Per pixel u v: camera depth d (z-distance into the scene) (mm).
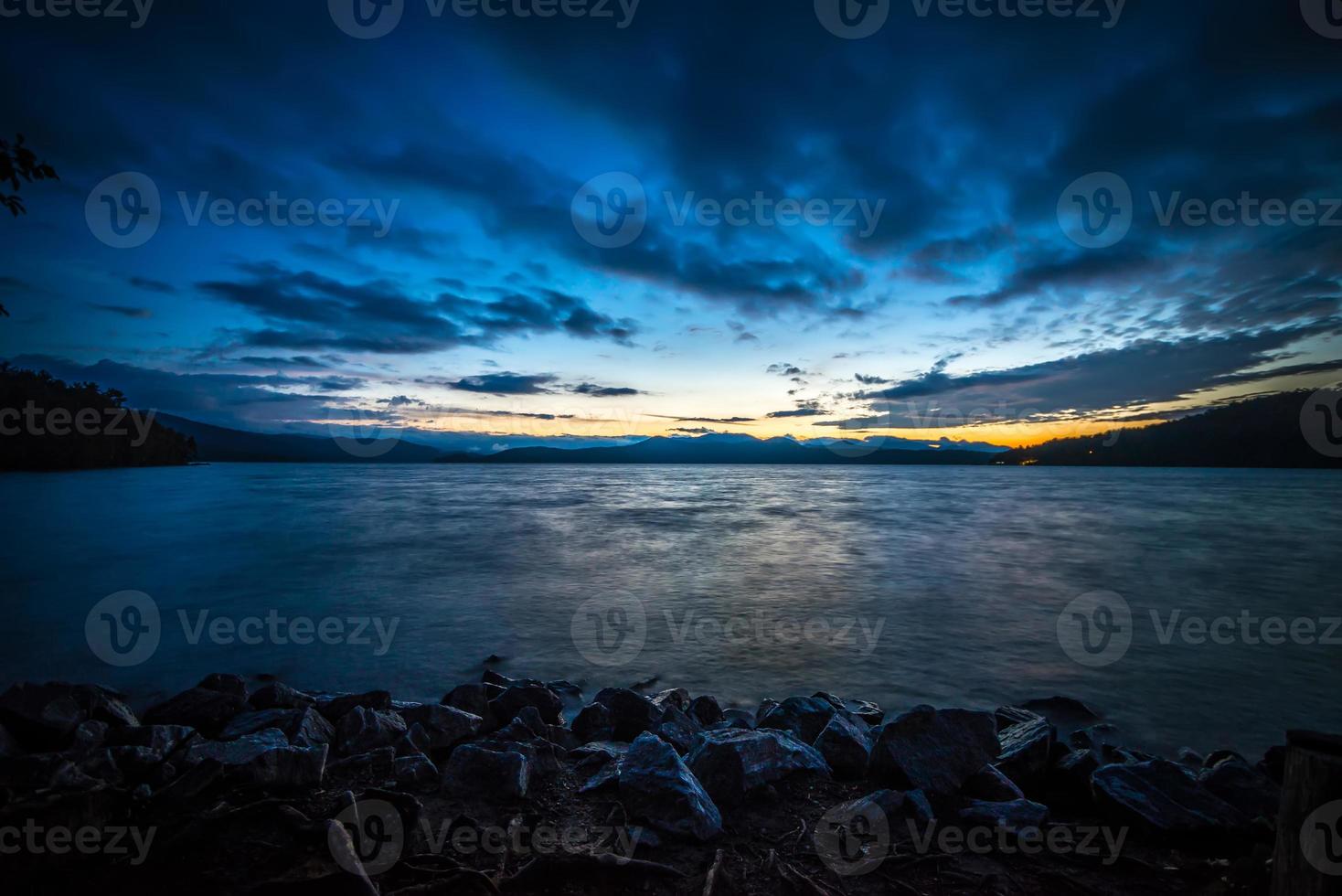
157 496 64250
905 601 19266
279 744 5961
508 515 49562
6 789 4492
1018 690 11281
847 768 5875
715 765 5227
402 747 6199
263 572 23625
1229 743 9164
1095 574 24141
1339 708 10531
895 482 122750
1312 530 39500
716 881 3918
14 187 4629
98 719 7031
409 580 22469
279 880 3703
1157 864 4301
